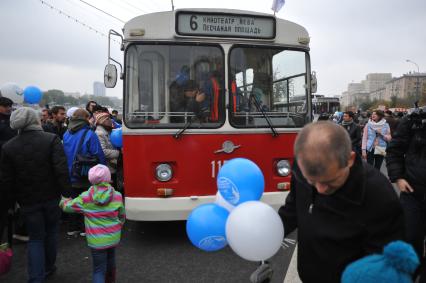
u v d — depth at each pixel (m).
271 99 5.27
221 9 5.02
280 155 5.22
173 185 4.89
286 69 5.36
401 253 1.32
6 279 4.21
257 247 1.99
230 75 5.05
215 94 5.02
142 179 4.86
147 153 4.85
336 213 1.69
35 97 7.81
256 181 2.36
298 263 1.96
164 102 4.94
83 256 4.83
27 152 3.68
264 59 5.24
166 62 4.95
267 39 5.21
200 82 4.99
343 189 1.65
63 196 3.79
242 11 5.08
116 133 6.18
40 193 3.73
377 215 1.61
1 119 5.18
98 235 3.54
